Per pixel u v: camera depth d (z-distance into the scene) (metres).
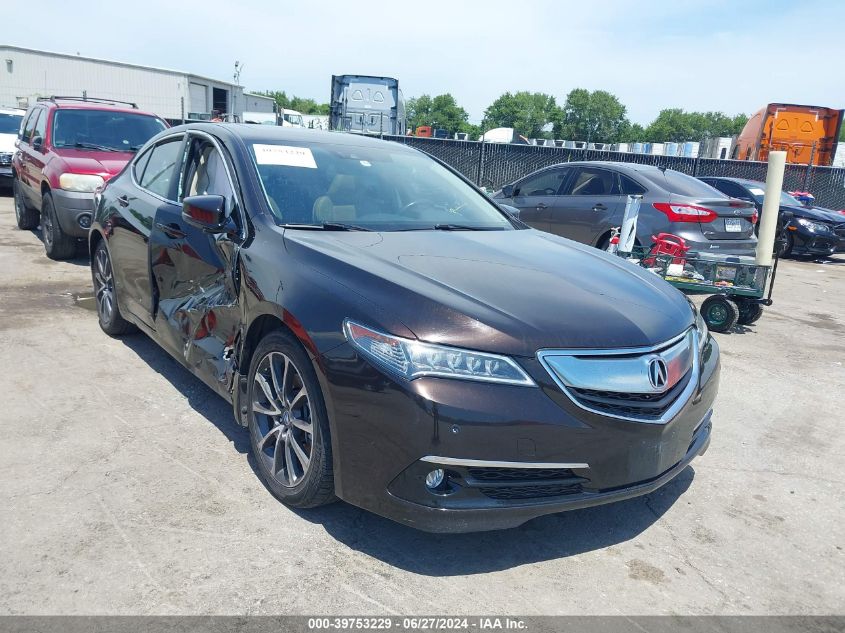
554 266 3.35
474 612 2.50
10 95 34.38
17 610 2.37
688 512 3.34
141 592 2.49
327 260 3.00
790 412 4.82
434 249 3.37
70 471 3.32
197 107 39.41
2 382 4.38
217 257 3.60
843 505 3.50
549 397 2.58
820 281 11.24
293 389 3.06
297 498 2.98
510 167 18.20
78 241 8.03
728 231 8.06
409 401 2.52
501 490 2.61
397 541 2.90
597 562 2.87
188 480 3.29
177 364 4.87
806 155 19.20
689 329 3.20
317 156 4.09
